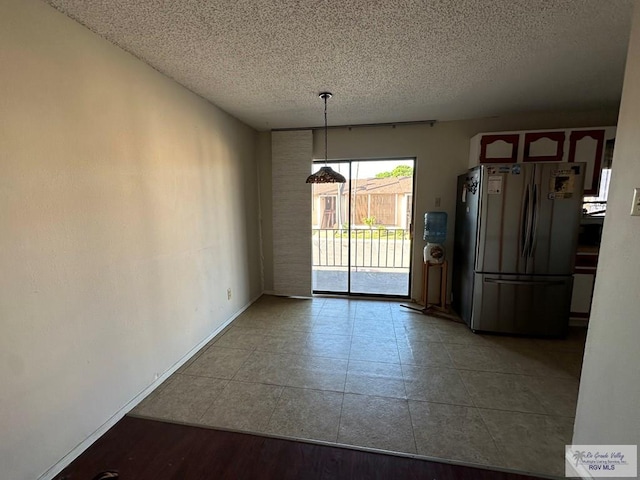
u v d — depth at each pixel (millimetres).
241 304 3793
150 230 2195
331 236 5621
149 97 2168
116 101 1880
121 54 1914
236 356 2715
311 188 4121
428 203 3898
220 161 3211
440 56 2084
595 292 1452
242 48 1949
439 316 3623
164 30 1728
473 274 3150
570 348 2834
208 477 1543
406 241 5387
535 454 1659
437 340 3010
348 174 4168
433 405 2057
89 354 1727
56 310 1534
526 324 3055
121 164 1928
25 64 1372
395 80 2492
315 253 5699
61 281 1558
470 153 3658
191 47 1926
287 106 3139
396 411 1999
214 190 3098
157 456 1664
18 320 1368
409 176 4375
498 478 1526
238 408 2037
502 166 2904
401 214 5332
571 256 2910
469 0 1492
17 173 1350
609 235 1357
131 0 1455
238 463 1622
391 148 3898
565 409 2010
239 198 3689
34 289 1430
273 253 4387
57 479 1518
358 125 3895
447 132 3746
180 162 2537
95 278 1754
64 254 1569
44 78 1456
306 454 1674
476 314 3146
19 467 1388
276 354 2748
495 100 2988
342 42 1892
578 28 1740
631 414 1228
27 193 1391
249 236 4020
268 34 1790
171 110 2414
